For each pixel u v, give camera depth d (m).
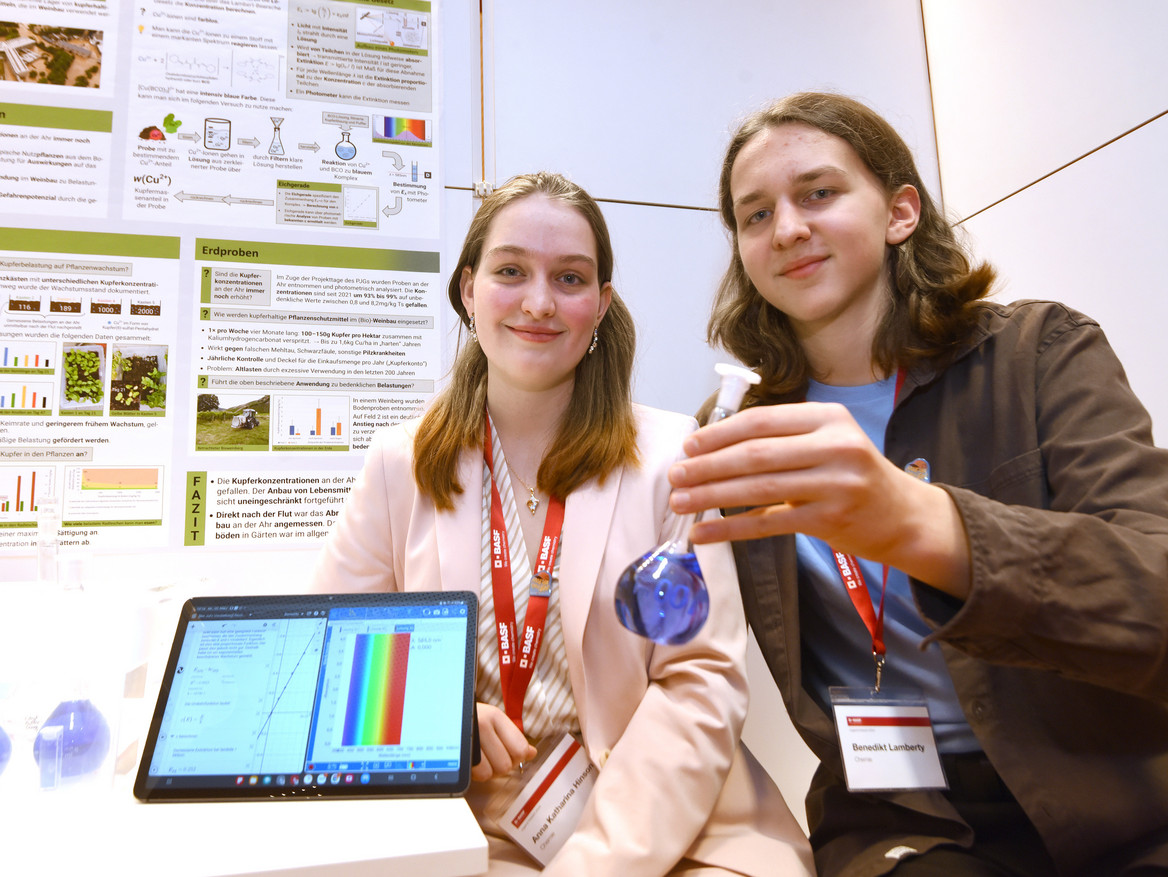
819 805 1.22
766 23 2.23
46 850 0.64
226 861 0.60
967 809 1.05
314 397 1.80
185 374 1.72
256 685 0.83
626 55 2.10
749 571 1.28
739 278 1.45
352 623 0.87
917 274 1.22
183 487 1.69
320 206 1.85
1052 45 1.88
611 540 1.21
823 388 1.35
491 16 2.01
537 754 1.14
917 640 1.15
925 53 2.37
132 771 0.92
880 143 1.23
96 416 1.66
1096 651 0.69
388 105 1.92
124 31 1.78
